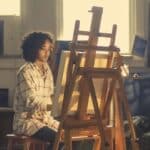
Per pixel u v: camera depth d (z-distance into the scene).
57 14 6.27
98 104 3.77
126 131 4.59
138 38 6.17
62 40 5.85
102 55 3.65
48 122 4.26
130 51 6.25
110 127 3.84
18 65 6.19
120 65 3.65
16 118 4.23
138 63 6.15
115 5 6.29
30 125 4.15
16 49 6.26
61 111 3.54
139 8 6.23
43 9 6.25
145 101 5.64
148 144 4.99
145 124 5.18
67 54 3.62
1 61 6.23
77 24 3.48
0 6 6.37
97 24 3.55
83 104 3.65
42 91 4.24
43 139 4.12
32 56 4.29
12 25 6.29
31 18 6.27
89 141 4.45
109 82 3.75
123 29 6.29
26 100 4.11
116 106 3.81
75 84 3.60
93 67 3.54
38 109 4.14
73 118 3.64
